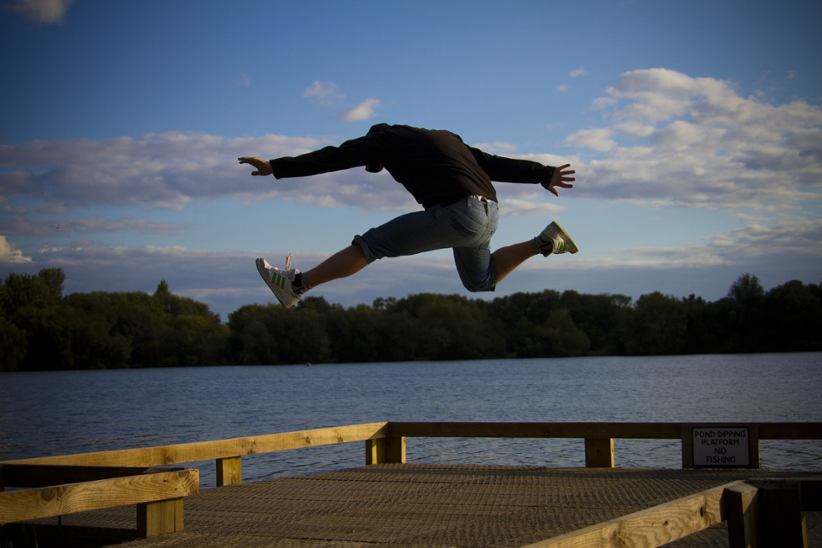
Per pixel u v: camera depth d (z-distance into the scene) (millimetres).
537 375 88062
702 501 3686
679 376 73812
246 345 127750
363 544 4676
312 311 138375
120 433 30203
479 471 8234
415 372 106375
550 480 7492
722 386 55719
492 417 35906
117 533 5180
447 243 4387
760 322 129125
